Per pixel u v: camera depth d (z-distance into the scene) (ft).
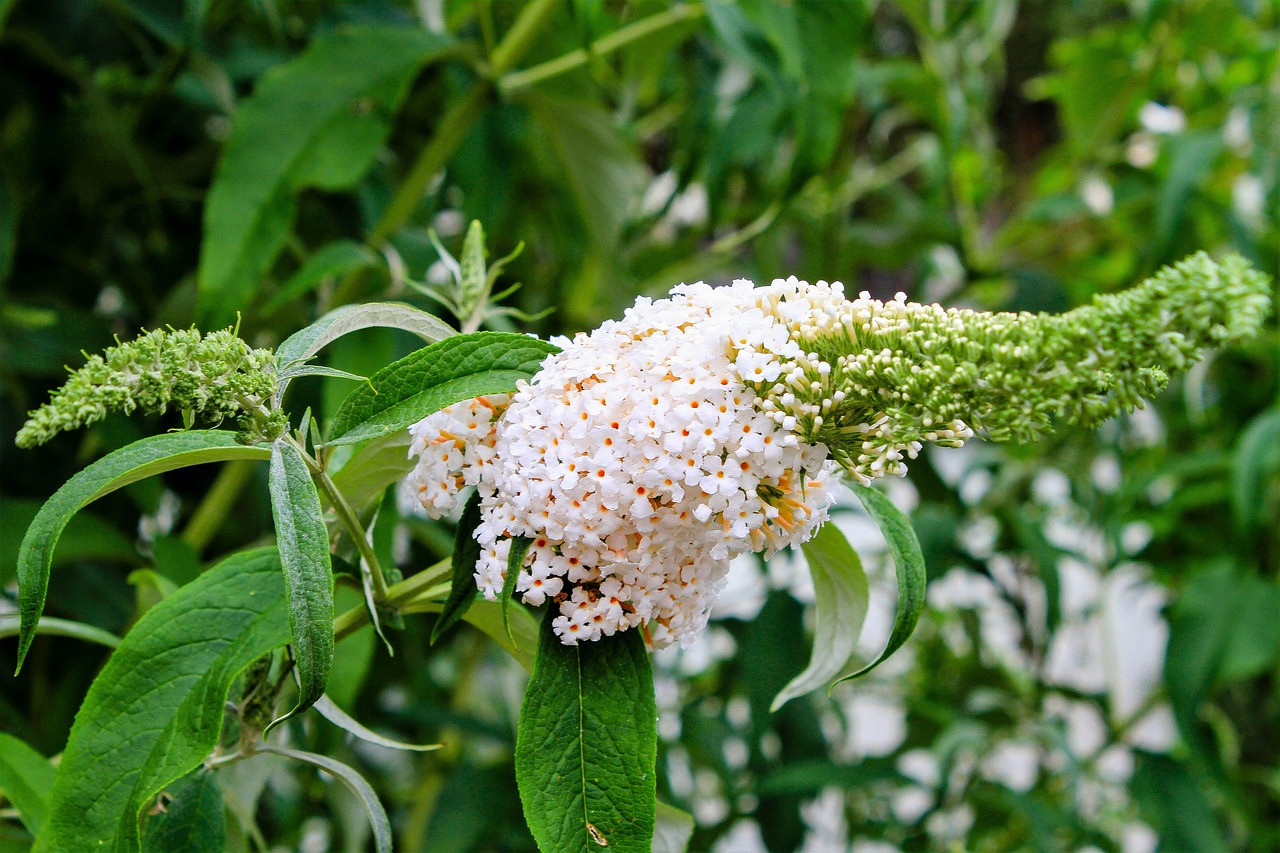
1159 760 4.47
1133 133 5.73
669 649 2.55
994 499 4.99
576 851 2.44
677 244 4.99
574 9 3.25
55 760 2.75
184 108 4.16
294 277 3.15
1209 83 5.46
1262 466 4.26
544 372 2.48
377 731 4.39
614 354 2.48
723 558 2.48
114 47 3.63
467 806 4.04
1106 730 4.77
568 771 2.46
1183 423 5.35
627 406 2.45
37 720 3.67
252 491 4.00
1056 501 5.57
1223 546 5.06
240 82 4.23
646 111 5.42
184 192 3.94
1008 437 2.37
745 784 4.63
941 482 4.75
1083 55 5.30
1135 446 5.57
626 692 2.49
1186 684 4.36
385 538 3.07
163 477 3.95
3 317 3.37
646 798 2.46
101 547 3.23
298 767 3.27
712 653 5.05
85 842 2.47
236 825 2.79
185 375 2.39
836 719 5.36
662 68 4.54
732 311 2.48
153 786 2.47
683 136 4.68
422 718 4.14
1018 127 6.63
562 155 3.83
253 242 3.20
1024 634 5.13
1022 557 5.14
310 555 2.40
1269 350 4.97
